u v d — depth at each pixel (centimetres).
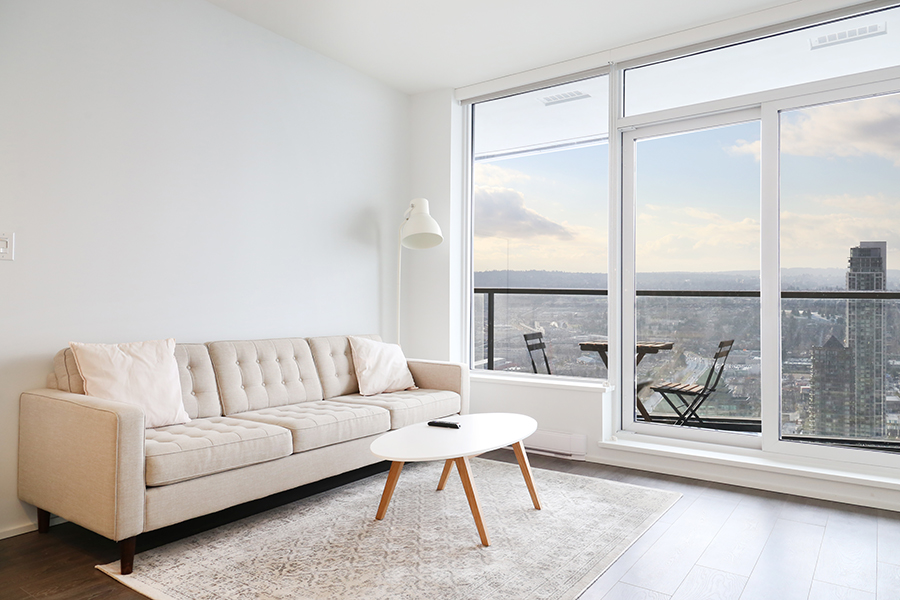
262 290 370
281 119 384
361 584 210
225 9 348
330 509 290
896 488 292
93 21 286
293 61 392
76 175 279
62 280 275
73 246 278
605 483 335
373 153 454
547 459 395
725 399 370
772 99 348
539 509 289
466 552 238
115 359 265
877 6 319
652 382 397
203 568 223
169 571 221
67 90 276
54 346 271
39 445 244
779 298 347
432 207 479
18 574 219
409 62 427
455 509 289
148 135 309
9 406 256
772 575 220
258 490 261
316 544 246
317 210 408
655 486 332
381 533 258
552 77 432
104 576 218
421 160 484
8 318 257
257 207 367
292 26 371
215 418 299
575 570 221
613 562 229
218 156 345
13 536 255
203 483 239
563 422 403
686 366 384
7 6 255
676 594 204
